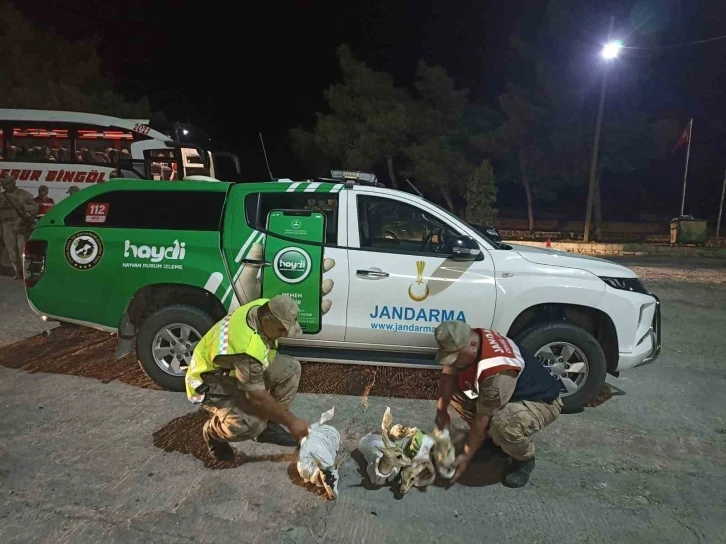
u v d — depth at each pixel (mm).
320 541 3082
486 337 3607
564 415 4895
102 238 4945
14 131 14094
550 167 23188
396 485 3678
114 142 14383
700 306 9883
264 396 3445
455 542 3143
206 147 15578
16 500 3299
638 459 4148
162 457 3852
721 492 3744
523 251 5043
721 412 5062
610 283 4871
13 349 5910
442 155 22219
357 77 22609
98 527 3100
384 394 5184
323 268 4738
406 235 5113
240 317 3473
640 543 3205
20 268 9758
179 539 3039
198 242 4852
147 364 4859
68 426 4238
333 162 23844
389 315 4777
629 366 4953
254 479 3639
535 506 3518
